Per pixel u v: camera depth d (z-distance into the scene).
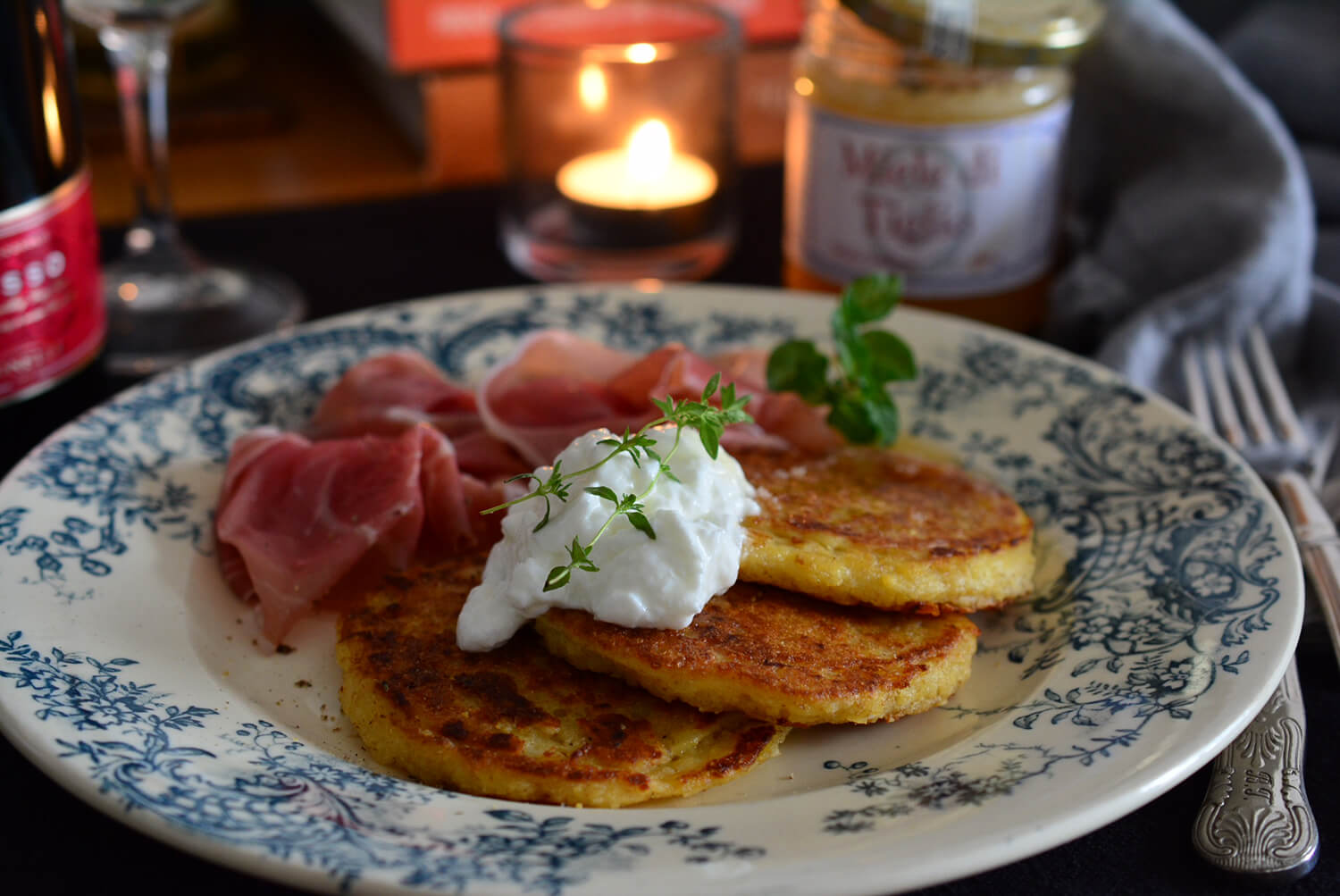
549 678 0.30
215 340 0.42
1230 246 0.41
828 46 0.40
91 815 0.29
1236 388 0.39
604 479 0.30
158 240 0.45
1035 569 0.33
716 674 0.29
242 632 0.32
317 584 0.32
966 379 0.38
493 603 0.30
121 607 0.31
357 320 0.39
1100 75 0.44
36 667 0.29
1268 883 0.27
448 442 0.34
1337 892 0.28
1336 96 0.48
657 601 0.29
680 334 0.40
